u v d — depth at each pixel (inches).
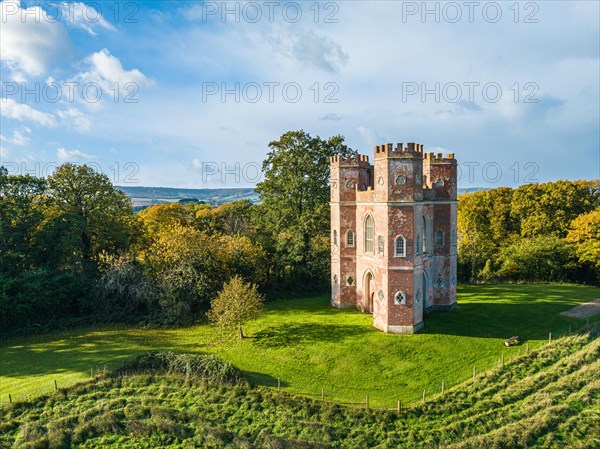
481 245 2763.3
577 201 2669.8
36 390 1146.7
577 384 1100.5
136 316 1833.2
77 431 962.1
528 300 1926.7
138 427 975.0
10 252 1809.8
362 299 1791.3
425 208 1676.9
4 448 913.5
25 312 1716.3
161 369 1251.2
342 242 1855.3
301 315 1812.3
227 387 1146.0
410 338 1444.4
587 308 1760.6
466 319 1632.6
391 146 1457.9
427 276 1694.1
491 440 901.8
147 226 2461.9
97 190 2153.1
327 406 1047.6
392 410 1030.4
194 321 1798.7
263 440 930.7
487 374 1178.6
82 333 1668.3
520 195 2795.3
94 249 2151.8
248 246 2156.7
